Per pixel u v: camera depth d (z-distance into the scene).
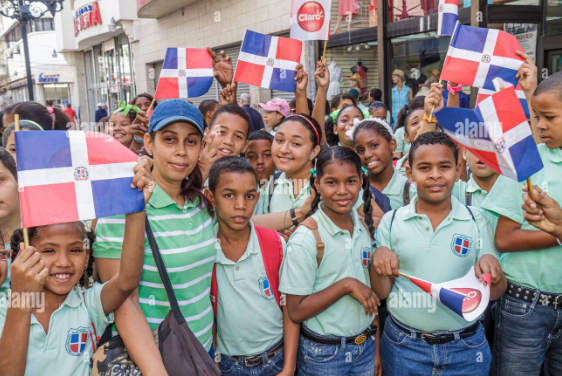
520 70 2.43
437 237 2.12
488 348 2.20
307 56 8.95
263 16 10.19
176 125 1.88
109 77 21.97
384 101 7.83
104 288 1.72
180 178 1.90
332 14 8.71
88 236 1.83
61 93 30.53
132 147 3.66
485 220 2.23
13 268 1.40
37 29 29.97
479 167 2.54
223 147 2.73
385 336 2.30
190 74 3.41
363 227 2.30
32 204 1.49
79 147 1.54
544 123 2.00
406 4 7.31
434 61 7.06
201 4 12.43
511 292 2.22
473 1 5.85
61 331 1.66
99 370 1.66
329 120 3.98
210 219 2.07
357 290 2.06
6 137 2.66
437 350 2.11
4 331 1.43
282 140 2.64
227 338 2.13
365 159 2.79
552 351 2.31
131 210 1.57
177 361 1.68
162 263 1.81
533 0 6.07
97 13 18.92
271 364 2.14
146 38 15.69
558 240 1.81
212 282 2.12
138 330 1.72
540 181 2.09
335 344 2.15
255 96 10.98
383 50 7.71
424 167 2.06
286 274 2.10
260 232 2.18
